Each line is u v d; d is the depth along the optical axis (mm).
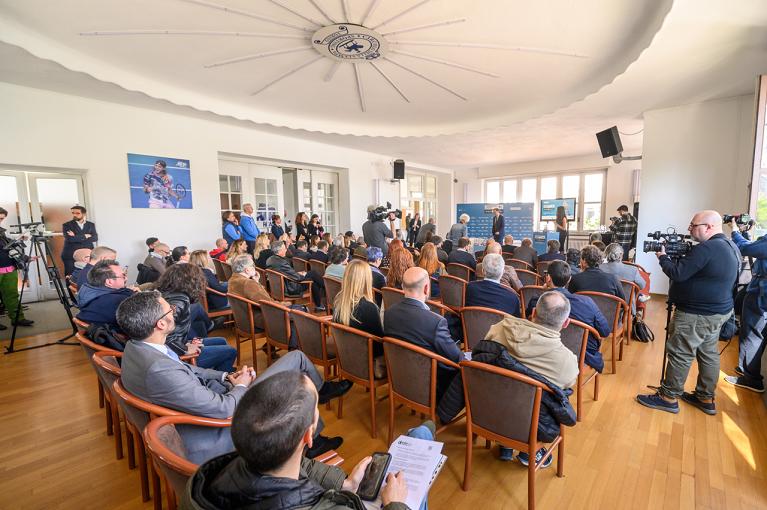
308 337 2363
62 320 4422
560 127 6539
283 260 4340
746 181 4852
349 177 8492
